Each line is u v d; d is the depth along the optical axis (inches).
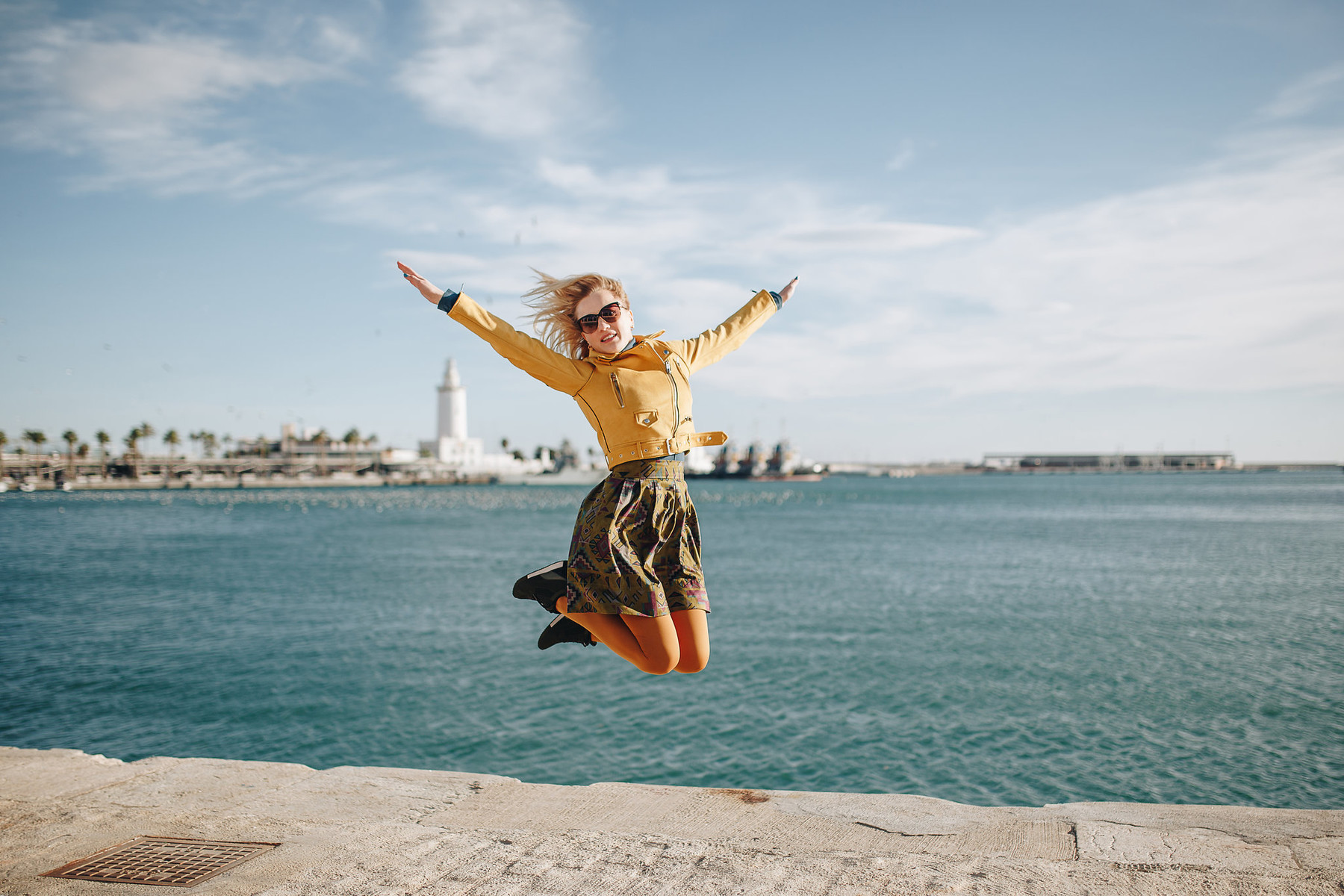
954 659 743.1
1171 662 711.1
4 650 807.7
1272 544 1930.4
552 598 126.2
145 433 6939.0
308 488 7249.0
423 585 1280.8
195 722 586.2
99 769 191.9
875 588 1209.4
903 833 144.3
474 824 154.5
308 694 650.2
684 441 127.2
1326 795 436.5
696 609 123.3
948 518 3312.0
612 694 646.5
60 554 1827.0
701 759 511.8
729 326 140.3
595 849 139.5
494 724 577.6
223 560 1684.3
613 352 130.3
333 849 141.9
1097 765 486.6
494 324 123.3
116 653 792.9
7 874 134.3
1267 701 592.1
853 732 551.8
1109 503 4667.8
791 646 803.4
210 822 157.0
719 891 121.5
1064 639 818.8
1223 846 132.2
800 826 149.7
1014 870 125.2
